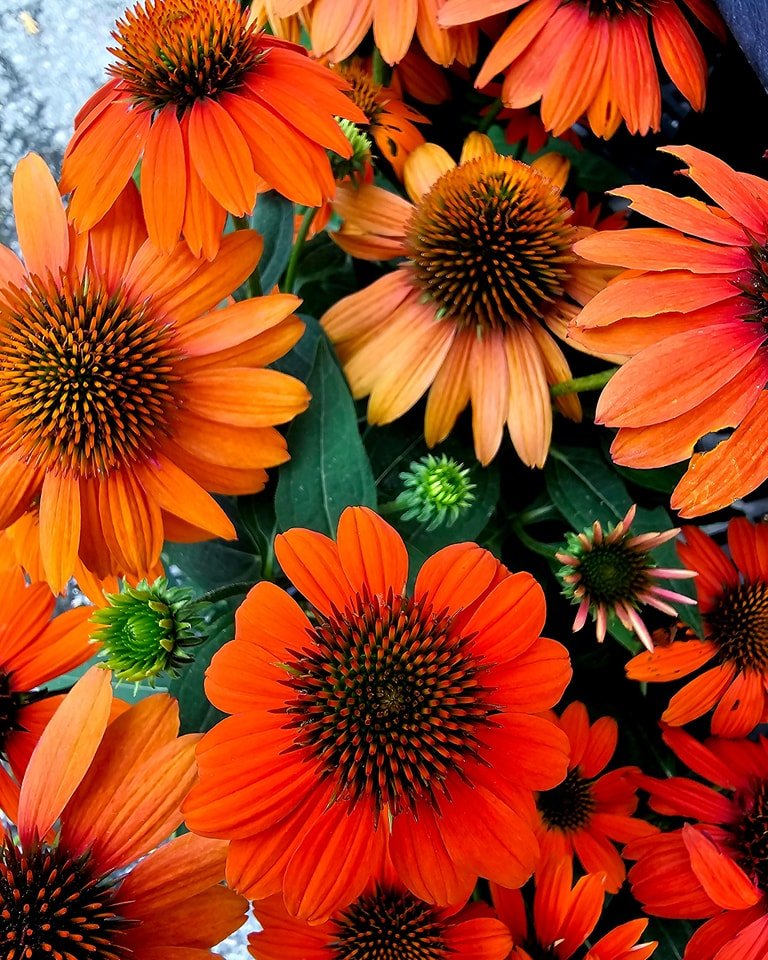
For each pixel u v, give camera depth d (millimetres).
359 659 214
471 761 211
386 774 209
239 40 237
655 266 222
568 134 321
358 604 217
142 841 214
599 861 283
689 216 229
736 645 281
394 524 271
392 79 308
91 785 214
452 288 258
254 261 240
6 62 516
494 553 293
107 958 209
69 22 521
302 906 201
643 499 309
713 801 282
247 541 288
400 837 207
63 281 235
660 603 247
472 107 336
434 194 266
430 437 264
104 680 214
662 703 320
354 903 244
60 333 234
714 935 264
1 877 211
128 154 235
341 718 211
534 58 266
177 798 214
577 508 278
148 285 238
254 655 213
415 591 220
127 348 233
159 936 214
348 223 273
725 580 284
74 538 234
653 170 370
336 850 205
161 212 228
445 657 214
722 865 253
